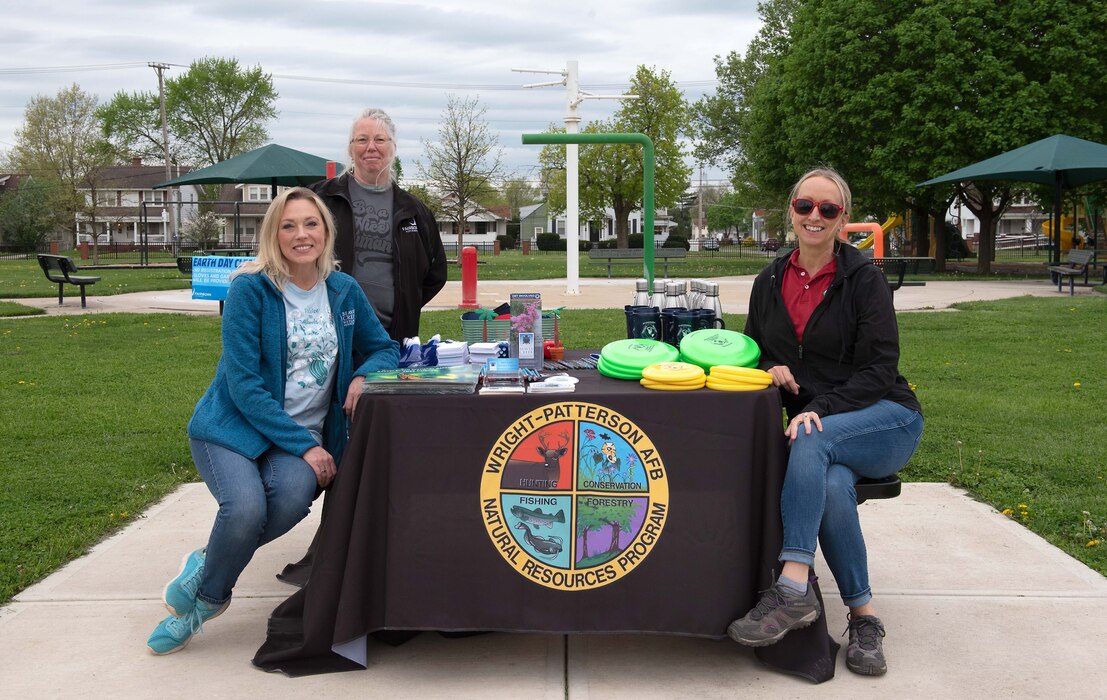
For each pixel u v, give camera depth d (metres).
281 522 2.99
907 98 23.22
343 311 3.24
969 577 3.63
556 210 44.53
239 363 2.99
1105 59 21.56
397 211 3.94
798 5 31.38
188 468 5.29
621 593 2.89
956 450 5.39
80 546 4.03
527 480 2.94
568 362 3.71
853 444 2.96
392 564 2.91
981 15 22.14
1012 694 2.72
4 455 5.47
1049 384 7.38
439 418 2.95
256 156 17.45
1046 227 41.97
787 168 28.67
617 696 2.74
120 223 57.47
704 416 2.94
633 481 2.93
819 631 2.87
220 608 3.04
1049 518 4.25
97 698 2.73
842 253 3.22
